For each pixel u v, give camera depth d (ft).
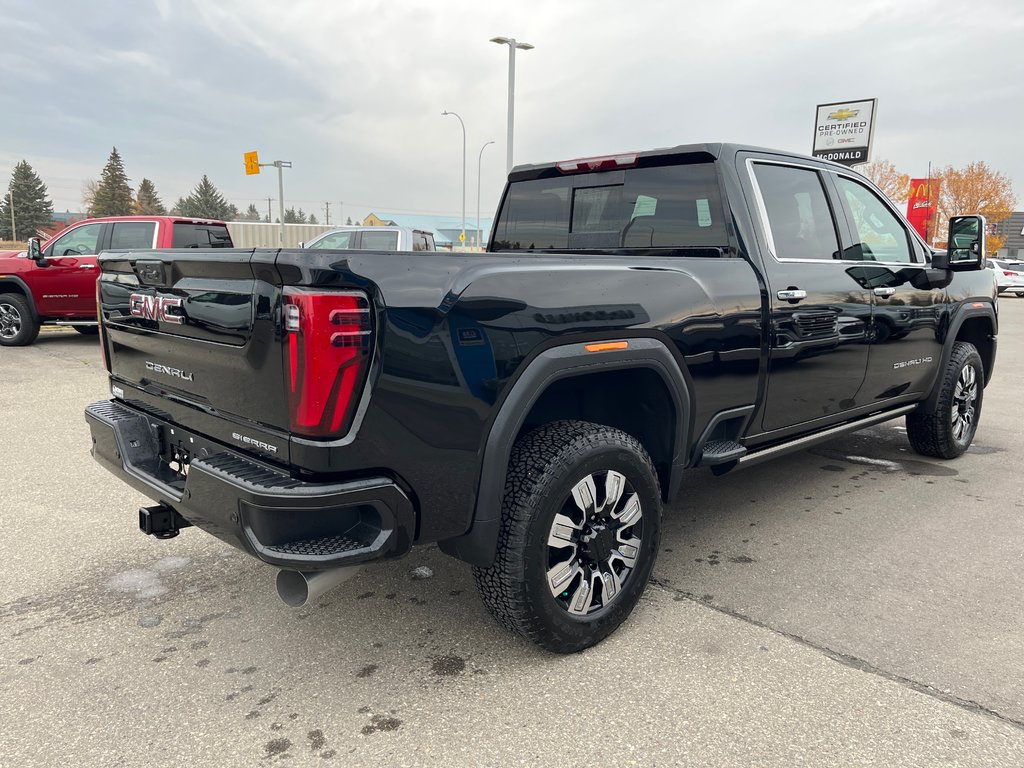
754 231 11.21
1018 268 101.09
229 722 7.70
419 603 10.32
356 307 6.87
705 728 7.55
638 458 9.10
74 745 7.33
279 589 7.61
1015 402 24.66
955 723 7.59
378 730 7.56
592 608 8.99
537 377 8.04
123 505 14.12
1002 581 10.97
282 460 7.29
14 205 359.87
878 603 10.27
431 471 7.50
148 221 34.71
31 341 35.86
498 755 7.17
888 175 157.58
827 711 7.82
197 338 8.18
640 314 9.10
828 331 12.21
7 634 9.46
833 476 16.34
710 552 12.12
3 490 14.92
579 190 13.39
